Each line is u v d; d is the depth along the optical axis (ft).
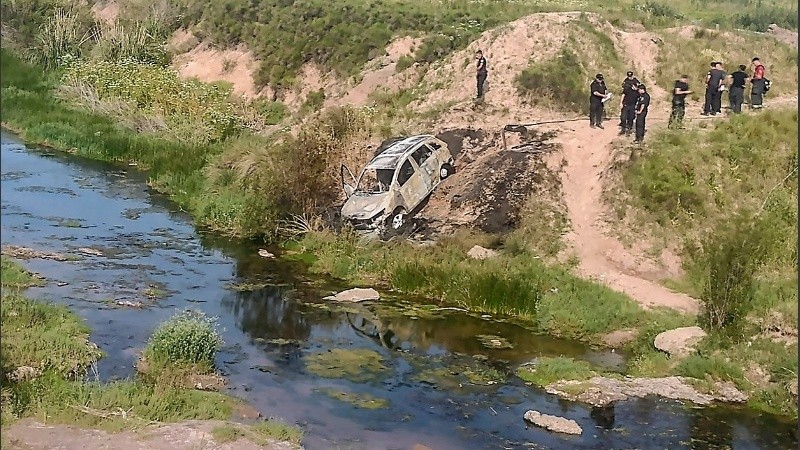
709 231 68.44
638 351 54.70
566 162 78.79
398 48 124.98
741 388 48.62
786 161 75.51
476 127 87.30
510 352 54.34
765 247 58.54
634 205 72.28
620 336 57.26
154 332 50.55
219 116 113.50
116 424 38.81
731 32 114.83
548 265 67.62
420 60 118.73
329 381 48.14
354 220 72.74
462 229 73.56
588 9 139.54
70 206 83.56
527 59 101.86
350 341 54.95
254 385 46.91
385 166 75.10
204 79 143.64
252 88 136.26
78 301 57.47
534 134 83.92
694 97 100.58
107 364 47.03
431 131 87.25
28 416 39.01
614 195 73.82
